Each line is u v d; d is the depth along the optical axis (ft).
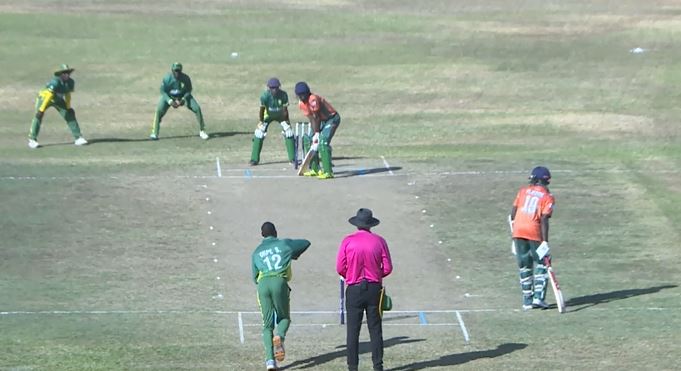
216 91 277.44
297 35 346.33
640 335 125.49
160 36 343.67
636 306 138.10
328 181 194.49
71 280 147.84
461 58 313.12
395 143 227.40
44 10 385.91
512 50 323.57
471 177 197.16
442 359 117.39
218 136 235.20
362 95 271.90
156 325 130.82
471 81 285.64
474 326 130.82
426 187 191.11
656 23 363.15
